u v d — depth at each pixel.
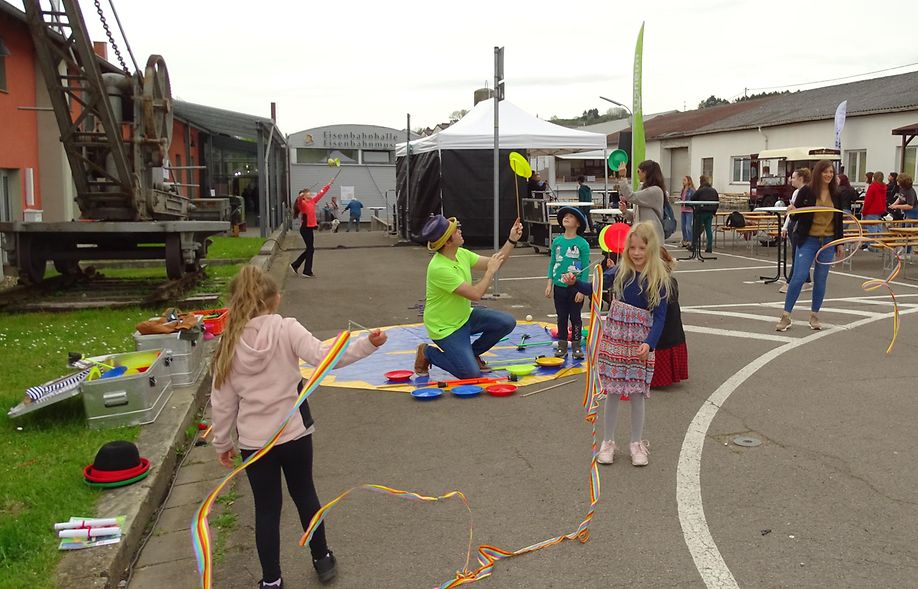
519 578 3.80
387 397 7.02
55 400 5.61
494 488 4.91
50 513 4.22
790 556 3.92
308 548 4.19
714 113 44.22
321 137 34.97
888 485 4.76
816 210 8.84
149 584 3.86
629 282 5.13
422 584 3.79
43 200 17.02
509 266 16.48
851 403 6.44
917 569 3.76
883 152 28.30
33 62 16.47
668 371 6.92
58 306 10.83
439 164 20.11
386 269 16.58
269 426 3.54
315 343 3.57
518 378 7.49
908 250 15.91
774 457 5.27
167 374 6.43
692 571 3.81
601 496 4.73
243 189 33.94
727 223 19.56
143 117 11.55
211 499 3.22
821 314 10.43
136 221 11.88
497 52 12.07
